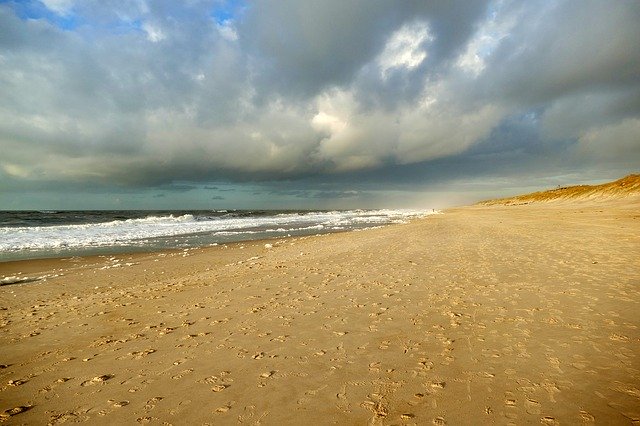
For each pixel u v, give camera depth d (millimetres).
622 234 15219
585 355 4602
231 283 10086
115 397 4254
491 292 7660
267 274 11055
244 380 4461
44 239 24047
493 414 3486
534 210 44812
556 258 10852
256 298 8273
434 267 10617
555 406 3562
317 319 6590
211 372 4727
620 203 38781
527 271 9375
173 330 6469
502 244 14531
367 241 18547
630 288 7387
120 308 8219
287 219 54281
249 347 5480
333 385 4223
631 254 10766
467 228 23328
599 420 3309
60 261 15492
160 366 5008
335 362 4820
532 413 3469
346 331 5922
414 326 5977
